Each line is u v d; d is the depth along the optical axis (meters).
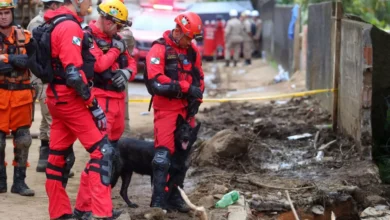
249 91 26.34
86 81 8.77
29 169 13.32
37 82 12.64
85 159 14.45
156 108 10.09
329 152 14.62
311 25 21.17
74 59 8.70
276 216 10.91
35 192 11.64
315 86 20.28
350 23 15.02
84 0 9.20
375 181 12.34
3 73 11.05
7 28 11.06
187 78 10.09
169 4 33.06
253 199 11.12
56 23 8.80
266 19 43.16
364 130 13.70
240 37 39.97
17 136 11.34
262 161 14.07
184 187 11.95
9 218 9.98
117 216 9.54
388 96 15.42
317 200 11.29
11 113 11.20
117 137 9.97
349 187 11.66
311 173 12.98
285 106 20.47
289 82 27.27
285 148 15.30
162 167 9.91
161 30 30.69
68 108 8.91
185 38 9.92
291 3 38.34
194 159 13.80
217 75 35.25
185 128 10.01
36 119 19.28
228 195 10.73
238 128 17.28
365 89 13.66
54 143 9.42
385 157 14.53
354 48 14.53
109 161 9.05
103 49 9.49
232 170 13.20
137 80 29.59
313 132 16.52
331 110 17.34
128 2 37.44
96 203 8.93
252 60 44.06
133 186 12.37
